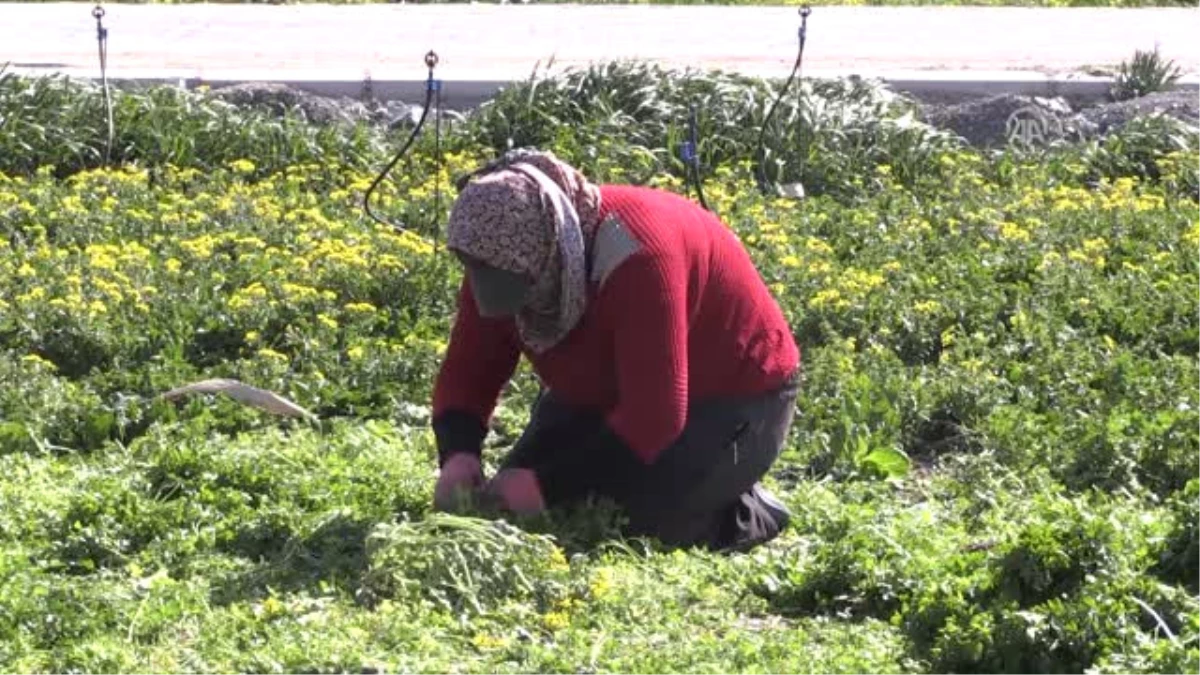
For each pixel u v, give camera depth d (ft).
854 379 32.55
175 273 37.11
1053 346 34.53
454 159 47.55
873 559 24.63
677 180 47.34
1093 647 21.74
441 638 22.68
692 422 25.66
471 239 23.82
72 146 47.37
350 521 25.48
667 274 24.58
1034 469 29.40
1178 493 26.40
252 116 49.39
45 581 24.07
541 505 25.81
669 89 50.80
